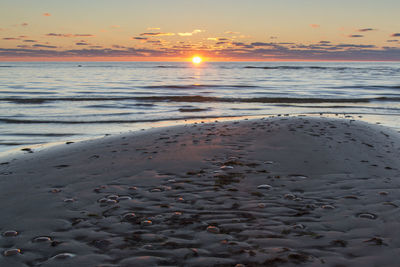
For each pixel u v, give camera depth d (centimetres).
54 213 375
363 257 263
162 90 3047
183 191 435
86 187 471
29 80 4622
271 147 679
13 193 455
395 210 362
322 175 505
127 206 388
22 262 270
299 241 291
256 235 304
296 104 2069
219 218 345
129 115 1578
